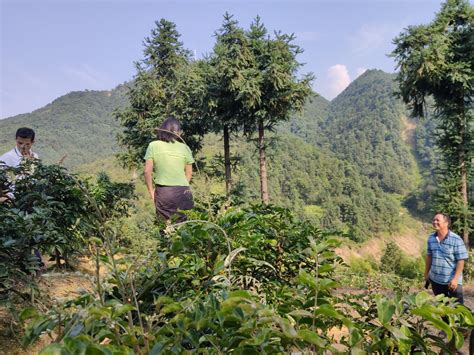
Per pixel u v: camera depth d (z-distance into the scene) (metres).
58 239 2.93
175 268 1.55
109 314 0.99
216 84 15.22
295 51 15.09
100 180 6.86
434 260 4.75
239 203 3.36
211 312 1.06
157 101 20.56
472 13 14.88
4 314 2.39
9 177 3.87
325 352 1.11
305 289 1.35
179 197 3.48
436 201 16.05
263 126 15.88
